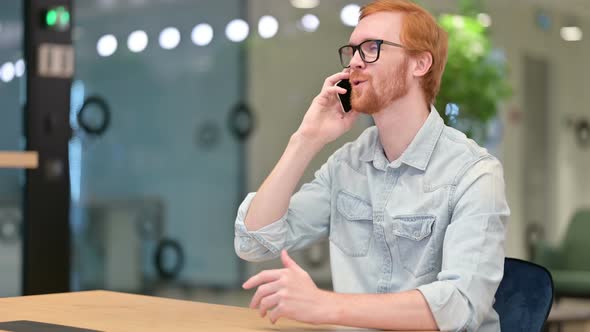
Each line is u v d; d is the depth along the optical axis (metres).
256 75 6.53
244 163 6.50
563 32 8.69
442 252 2.03
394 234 2.09
